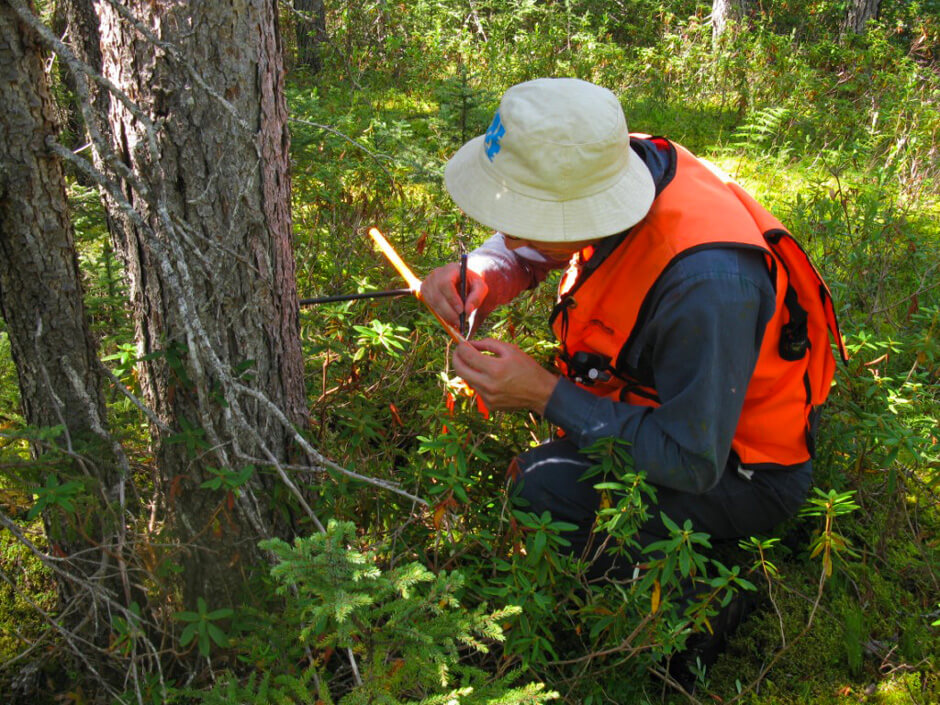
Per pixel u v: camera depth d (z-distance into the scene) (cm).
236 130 180
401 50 784
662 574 178
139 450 215
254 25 178
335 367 263
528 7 992
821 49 934
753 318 184
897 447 237
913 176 508
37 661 206
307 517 207
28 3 154
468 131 474
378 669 150
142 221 145
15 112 158
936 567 247
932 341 270
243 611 189
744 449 211
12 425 233
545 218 179
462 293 221
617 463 195
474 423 231
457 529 205
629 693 209
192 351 157
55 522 178
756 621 231
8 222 167
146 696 182
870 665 223
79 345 185
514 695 152
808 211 423
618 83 782
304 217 355
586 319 213
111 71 175
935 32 1101
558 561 196
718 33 1016
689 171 204
